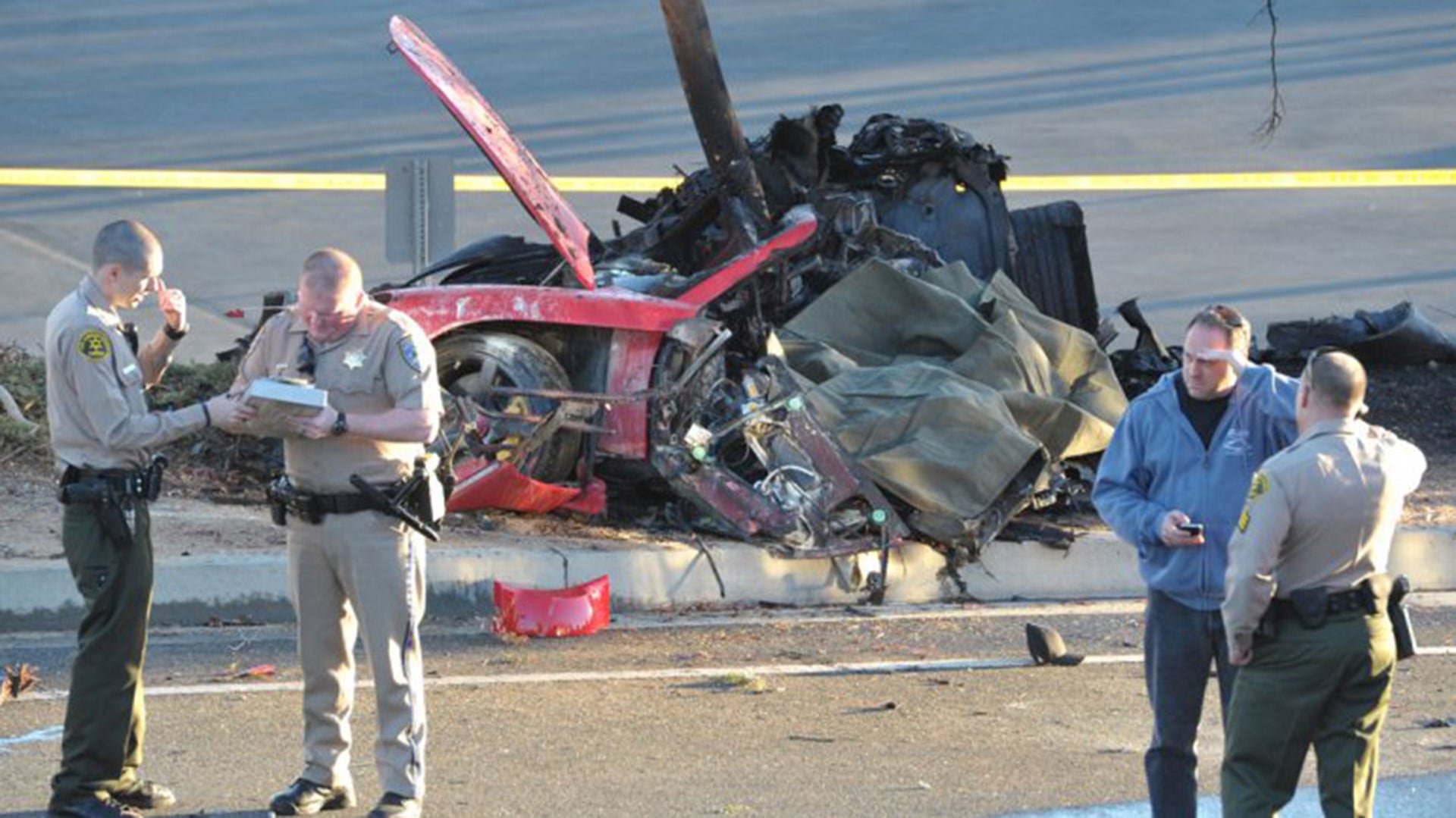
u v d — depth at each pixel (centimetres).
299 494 2553
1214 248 8488
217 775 2811
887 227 5050
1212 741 3155
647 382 4225
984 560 4247
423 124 10188
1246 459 2405
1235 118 10825
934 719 3212
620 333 4231
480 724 3114
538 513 4256
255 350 2605
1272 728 2264
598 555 3972
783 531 4128
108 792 2591
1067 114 10762
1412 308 6066
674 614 3978
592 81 11119
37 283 7188
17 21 11969
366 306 2578
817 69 11494
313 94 10669
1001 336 4534
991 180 5188
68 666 3384
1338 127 10688
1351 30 12838
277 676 3372
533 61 11525
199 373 4938
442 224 5034
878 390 4325
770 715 3216
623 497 4412
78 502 2511
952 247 5072
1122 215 8994
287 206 8562
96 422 2475
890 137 5084
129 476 2530
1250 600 2217
